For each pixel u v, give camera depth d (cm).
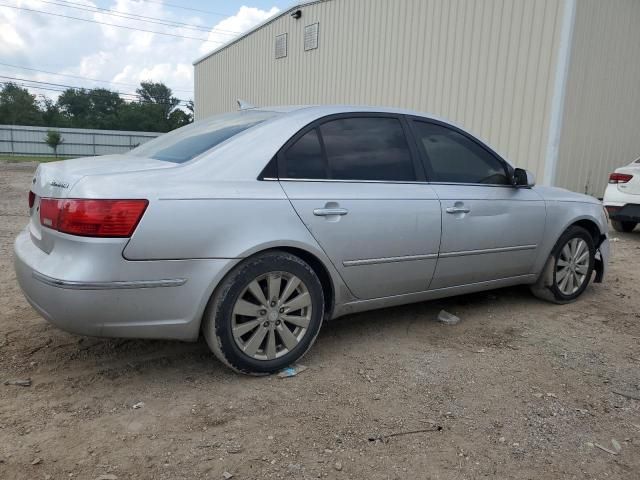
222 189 294
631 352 379
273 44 1748
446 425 276
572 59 892
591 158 1009
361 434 265
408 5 1163
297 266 317
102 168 295
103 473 228
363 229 341
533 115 925
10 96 7919
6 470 227
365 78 1311
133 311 274
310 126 339
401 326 414
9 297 444
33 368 321
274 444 253
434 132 401
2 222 831
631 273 614
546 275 467
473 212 398
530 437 269
